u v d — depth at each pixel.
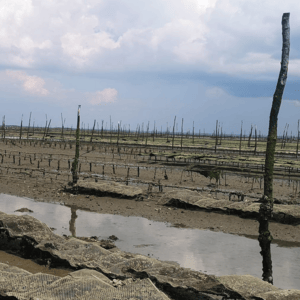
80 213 19.59
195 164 50.44
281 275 11.49
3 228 13.17
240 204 19.97
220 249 13.94
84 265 10.74
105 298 8.02
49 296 8.12
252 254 13.34
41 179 31.00
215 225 17.84
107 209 20.72
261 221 10.15
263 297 8.32
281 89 9.91
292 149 93.38
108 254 11.24
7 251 13.20
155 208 21.14
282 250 14.38
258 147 98.62
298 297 8.32
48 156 54.19
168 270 10.05
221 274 11.27
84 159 52.59
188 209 21.05
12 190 25.86
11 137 114.38
